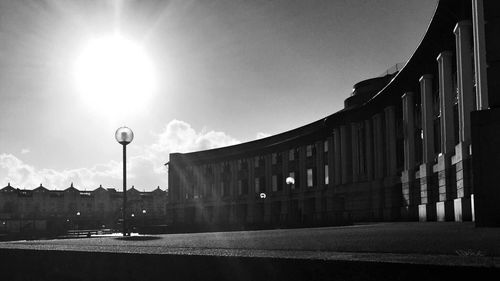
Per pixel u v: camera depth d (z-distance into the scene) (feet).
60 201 432.66
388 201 130.52
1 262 22.90
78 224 322.14
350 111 150.82
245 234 44.19
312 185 203.72
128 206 445.37
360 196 146.82
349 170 159.63
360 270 12.09
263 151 236.02
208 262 15.43
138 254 17.43
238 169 253.44
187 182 287.48
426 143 104.53
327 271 12.67
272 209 228.02
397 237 27.53
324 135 191.52
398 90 123.03
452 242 21.75
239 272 14.60
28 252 21.65
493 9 39.58
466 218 71.77
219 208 262.47
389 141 132.26
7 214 404.16
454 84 92.27
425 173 101.30
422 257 12.82
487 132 39.42
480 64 64.69
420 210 103.40
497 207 38.63
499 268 10.21
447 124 91.09
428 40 92.94
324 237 30.76
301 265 13.17
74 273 19.58
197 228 129.29
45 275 20.66
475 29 66.85
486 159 39.19
